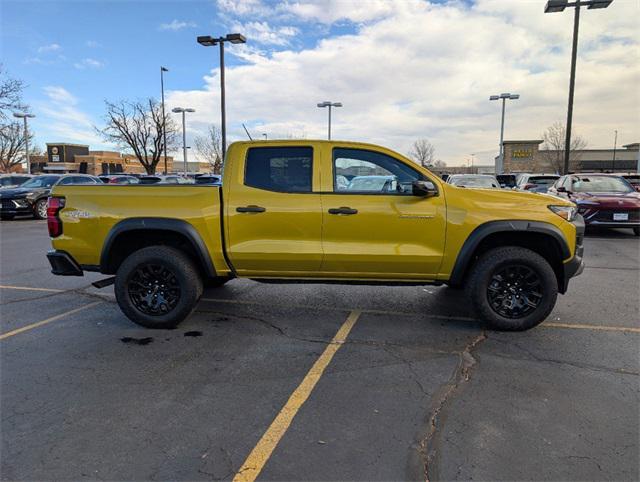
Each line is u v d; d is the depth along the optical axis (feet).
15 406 10.22
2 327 15.62
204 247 14.92
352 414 9.87
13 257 29.91
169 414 9.88
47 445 8.74
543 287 14.43
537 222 14.29
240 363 12.60
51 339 14.47
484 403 10.30
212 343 14.12
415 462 8.20
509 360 12.69
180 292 15.15
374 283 15.35
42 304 18.52
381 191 14.90
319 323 16.03
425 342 14.12
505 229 14.23
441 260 14.65
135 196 15.12
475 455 8.40
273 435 9.07
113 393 10.85
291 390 10.98
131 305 15.24
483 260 14.55
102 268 15.40
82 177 62.34
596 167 215.31
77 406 10.23
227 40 63.21
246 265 15.19
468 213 14.40
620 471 7.94
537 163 172.96
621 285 21.38
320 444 8.76
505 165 174.09
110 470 8.00
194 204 14.92
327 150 14.98
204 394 10.80
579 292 20.07
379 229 14.58
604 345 13.76
